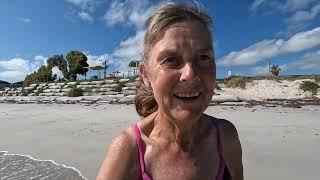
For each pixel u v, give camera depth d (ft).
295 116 10.57
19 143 7.02
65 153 5.90
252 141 6.35
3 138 7.69
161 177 1.23
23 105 20.26
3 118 12.51
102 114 12.59
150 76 1.16
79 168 4.90
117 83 24.20
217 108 13.52
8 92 32.30
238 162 1.46
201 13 1.15
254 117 10.33
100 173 1.23
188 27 1.11
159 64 1.10
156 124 1.28
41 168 4.96
